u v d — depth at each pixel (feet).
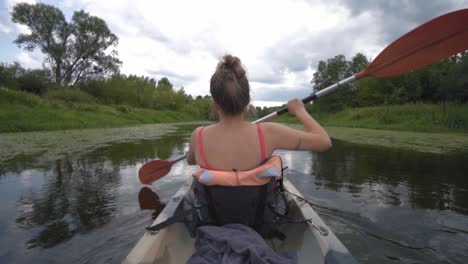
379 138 28.68
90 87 90.63
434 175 12.04
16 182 10.80
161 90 141.79
